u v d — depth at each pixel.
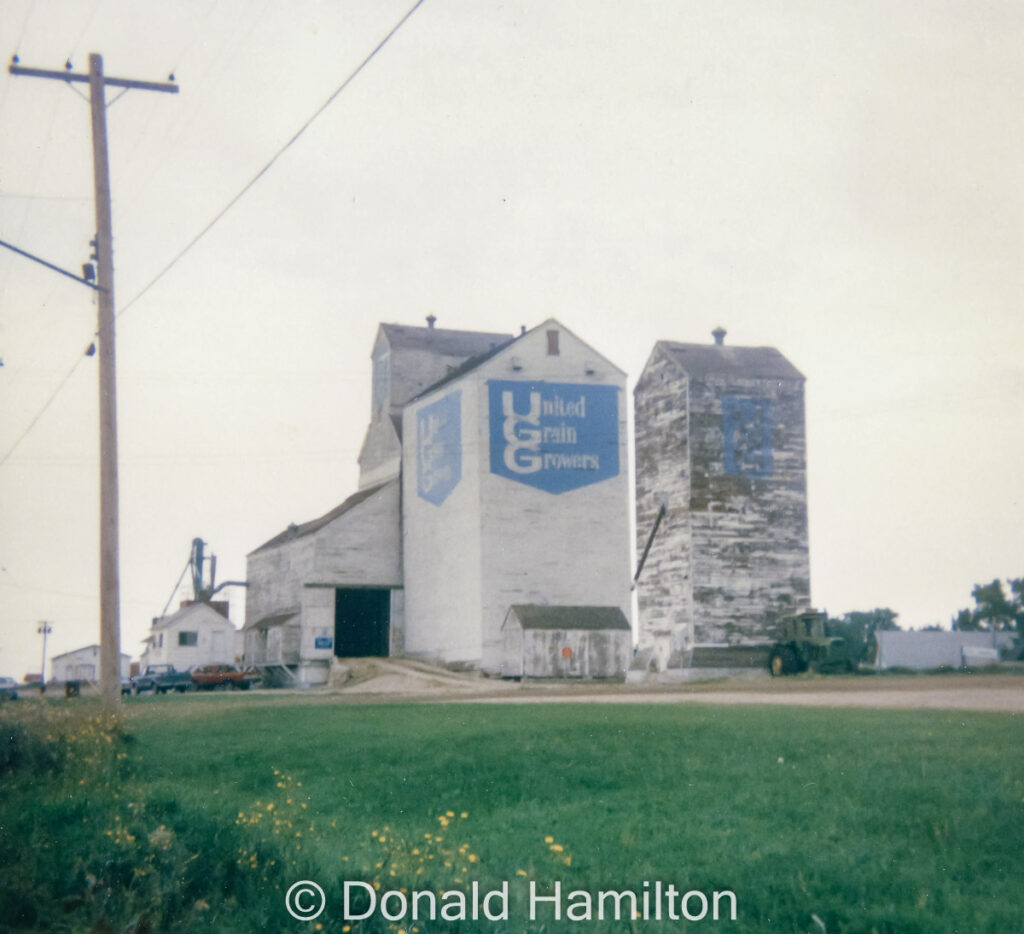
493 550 63.50
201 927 11.05
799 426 60.56
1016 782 14.65
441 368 79.12
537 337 65.75
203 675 77.44
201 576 101.81
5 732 21.25
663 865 12.15
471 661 63.84
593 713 29.66
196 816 14.66
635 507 63.56
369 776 20.22
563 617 62.09
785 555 59.22
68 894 11.78
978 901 10.21
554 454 65.19
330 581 73.25
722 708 29.48
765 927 10.03
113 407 27.83
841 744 19.22
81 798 16.88
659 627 60.34
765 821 13.84
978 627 60.03
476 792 17.84
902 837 12.59
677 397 60.12
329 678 71.56
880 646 57.69
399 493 75.25
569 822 14.91
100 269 27.81
